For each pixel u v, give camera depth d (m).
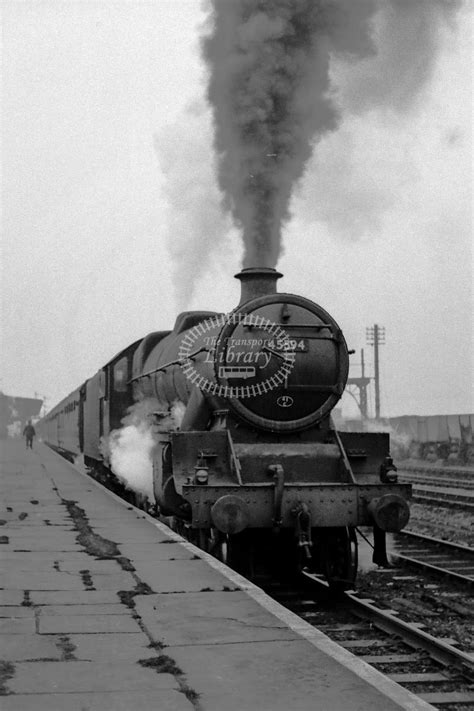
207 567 8.48
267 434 10.55
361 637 8.00
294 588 10.49
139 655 5.36
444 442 35.84
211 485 9.64
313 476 10.33
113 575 8.04
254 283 10.89
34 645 5.59
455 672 6.71
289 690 4.68
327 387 10.57
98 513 13.30
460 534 15.02
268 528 9.88
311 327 10.59
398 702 4.49
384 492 9.82
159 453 11.38
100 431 18.88
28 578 7.88
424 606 9.41
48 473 24.22
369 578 11.09
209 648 5.52
